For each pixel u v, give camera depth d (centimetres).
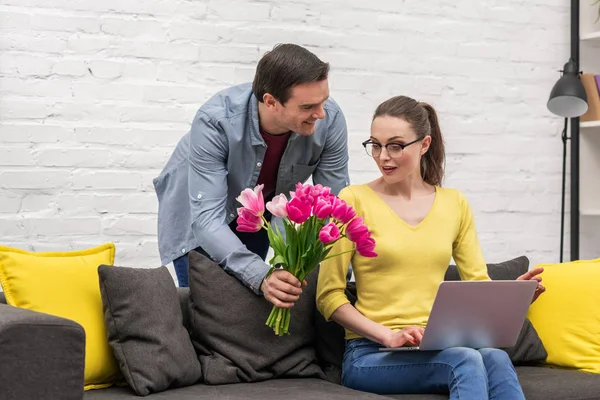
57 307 261
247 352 279
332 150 299
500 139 444
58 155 367
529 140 450
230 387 267
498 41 444
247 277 274
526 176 449
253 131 283
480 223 440
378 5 419
